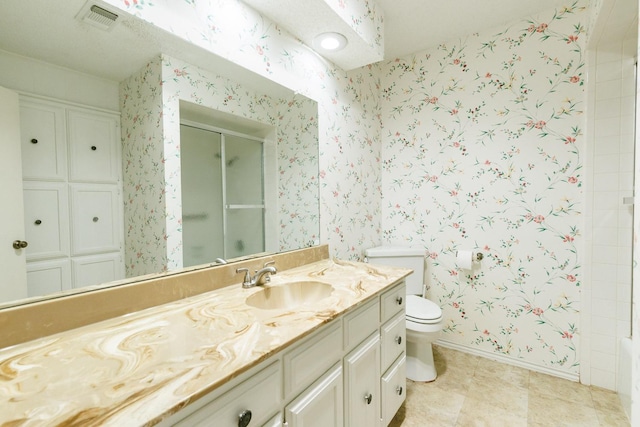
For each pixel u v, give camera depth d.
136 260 0.98
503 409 1.54
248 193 1.38
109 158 0.92
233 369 0.61
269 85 1.45
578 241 1.73
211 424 0.59
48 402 0.51
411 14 1.81
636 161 0.57
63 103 0.82
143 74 1.00
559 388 1.69
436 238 2.21
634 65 1.54
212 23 1.18
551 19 1.76
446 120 2.14
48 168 0.80
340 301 1.04
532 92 1.83
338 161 1.92
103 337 0.75
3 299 0.72
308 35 1.56
